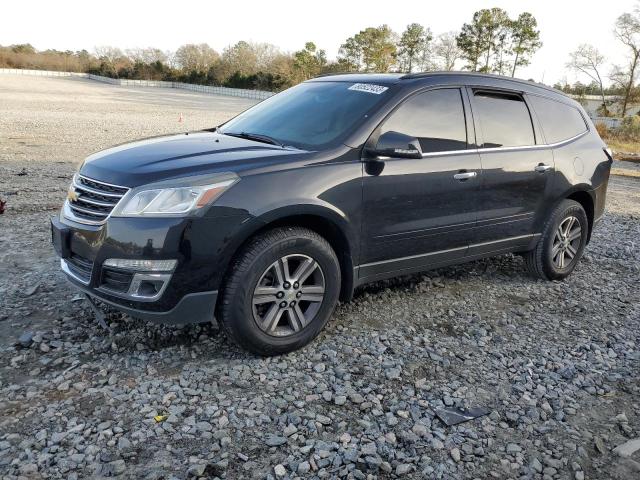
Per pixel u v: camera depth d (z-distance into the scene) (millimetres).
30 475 2410
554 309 4797
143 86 79125
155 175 3219
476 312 4586
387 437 2850
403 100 4047
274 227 3475
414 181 3986
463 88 4484
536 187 4926
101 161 3572
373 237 3877
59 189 8023
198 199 3143
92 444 2639
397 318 4328
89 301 3773
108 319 3885
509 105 4828
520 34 67688
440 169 4141
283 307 3516
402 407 3129
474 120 4477
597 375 3691
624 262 6391
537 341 4141
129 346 3566
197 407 2984
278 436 2795
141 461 2553
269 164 3414
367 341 3887
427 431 2934
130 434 2729
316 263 3582
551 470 2721
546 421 3125
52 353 3418
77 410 2885
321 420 2947
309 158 3561
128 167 3361
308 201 3441
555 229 5230
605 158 5664
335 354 3656
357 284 3951
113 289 3240
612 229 8125
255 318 3404
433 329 4191
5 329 3682
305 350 3689
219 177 3225
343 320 4203
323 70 72750
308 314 3660
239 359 3508
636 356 4004
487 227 4629
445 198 4215
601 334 4344
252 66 84750
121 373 3258
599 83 60344
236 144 3836
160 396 3057
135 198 3150
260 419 2918
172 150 3650
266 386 3234
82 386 3094
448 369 3607
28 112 21672
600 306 4949
